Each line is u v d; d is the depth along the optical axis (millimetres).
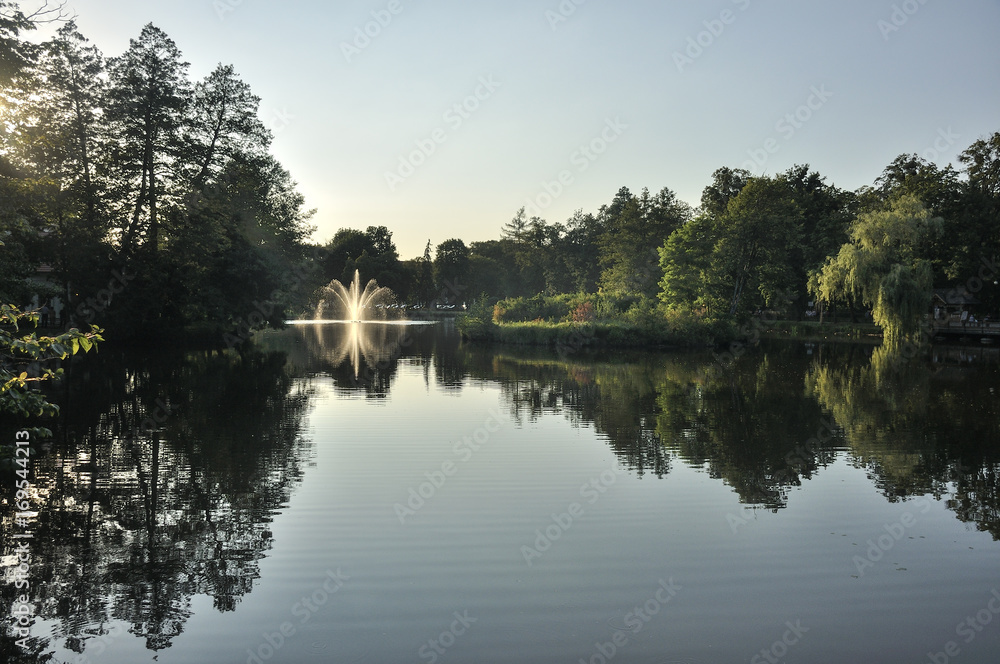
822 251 58906
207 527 7992
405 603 6121
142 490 9414
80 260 30500
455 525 8148
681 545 7605
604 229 97188
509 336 41938
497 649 5363
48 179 19891
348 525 8102
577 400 18141
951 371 26656
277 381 21438
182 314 36000
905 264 40531
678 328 39344
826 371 26500
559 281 98062
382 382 21656
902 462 11492
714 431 13992
